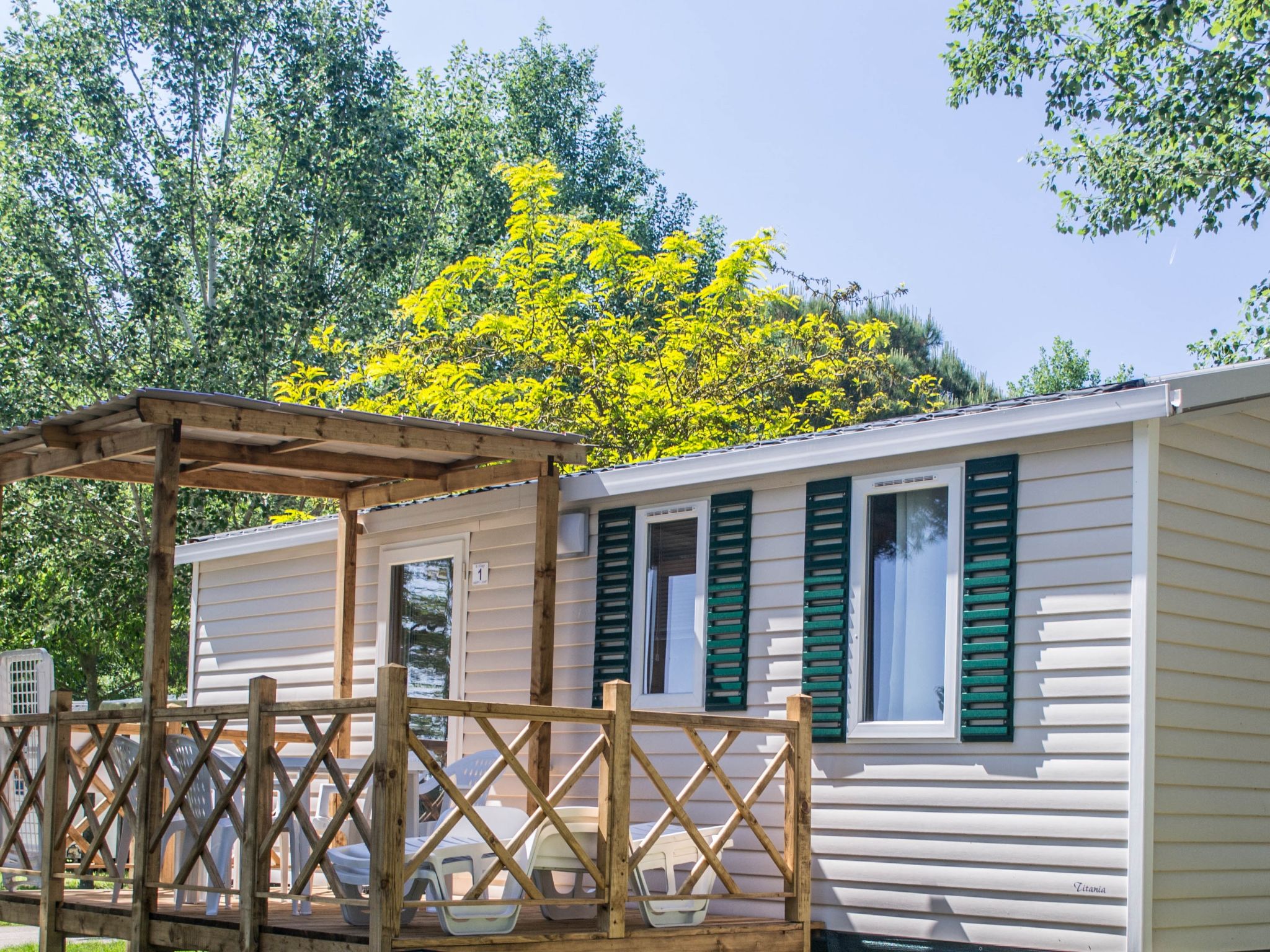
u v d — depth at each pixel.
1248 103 16.97
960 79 19.67
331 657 10.93
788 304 22.45
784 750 7.26
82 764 8.56
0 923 11.54
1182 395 6.43
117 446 7.79
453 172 26.11
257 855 6.45
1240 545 7.18
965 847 6.97
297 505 23.27
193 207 22.89
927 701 7.30
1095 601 6.69
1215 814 6.84
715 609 8.32
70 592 23.53
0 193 22.34
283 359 22.70
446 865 6.51
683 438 18.86
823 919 7.49
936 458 7.40
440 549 10.15
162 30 22.97
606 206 31.14
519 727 9.29
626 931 6.46
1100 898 6.45
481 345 20.11
